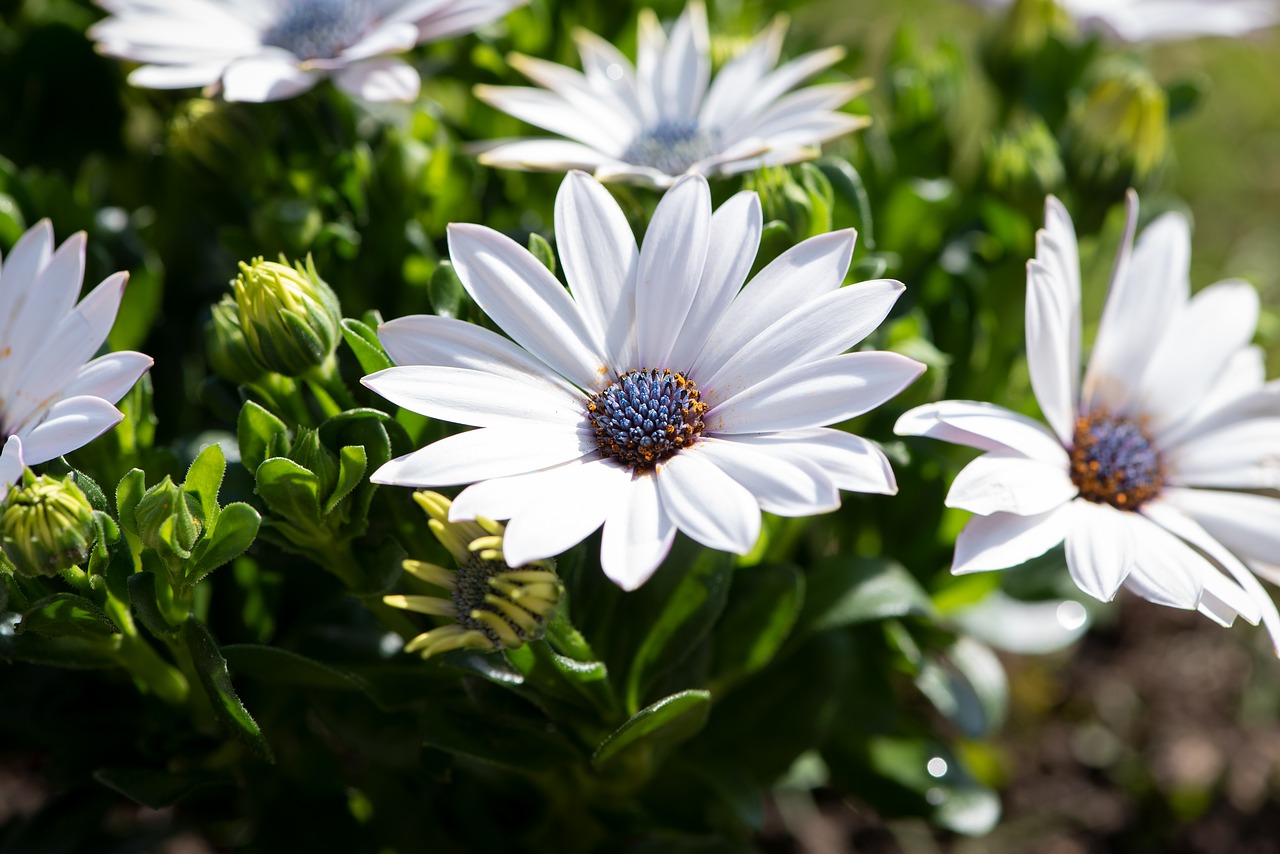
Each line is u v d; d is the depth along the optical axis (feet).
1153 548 0.91
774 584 0.99
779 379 0.87
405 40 1.01
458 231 0.90
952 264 1.11
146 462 0.97
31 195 1.07
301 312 0.90
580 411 0.90
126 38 1.06
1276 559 0.95
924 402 1.00
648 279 0.91
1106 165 1.10
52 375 0.92
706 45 1.09
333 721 0.99
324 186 1.06
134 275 1.05
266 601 1.02
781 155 0.98
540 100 1.07
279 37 1.08
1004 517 0.90
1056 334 0.92
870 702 1.08
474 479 0.85
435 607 0.87
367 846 1.03
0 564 0.90
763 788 1.08
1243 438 0.98
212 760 1.00
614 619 0.97
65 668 1.02
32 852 1.00
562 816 1.06
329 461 0.88
